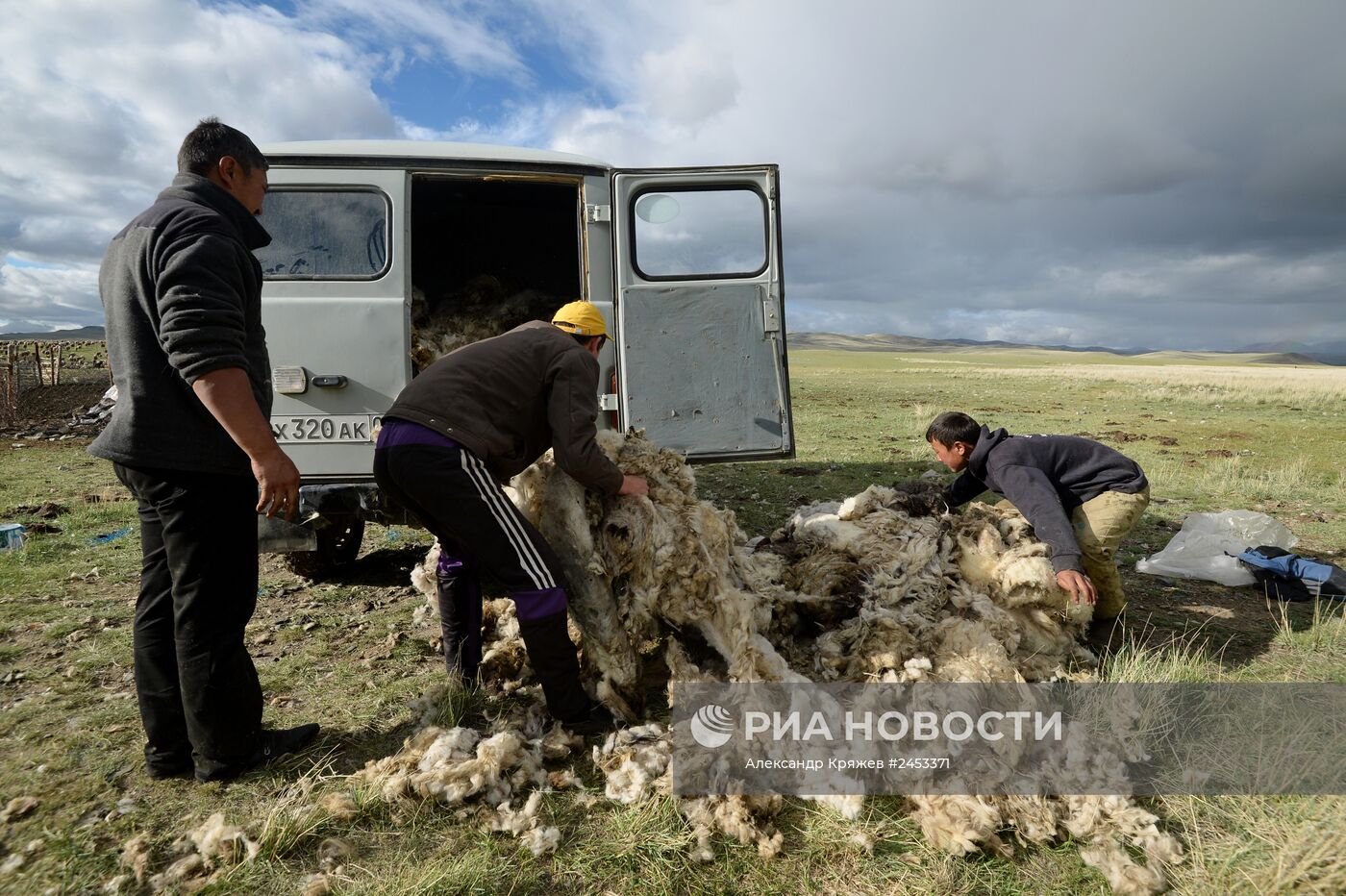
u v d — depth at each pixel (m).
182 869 2.30
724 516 3.88
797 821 2.59
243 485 2.69
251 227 2.77
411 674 3.78
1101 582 4.08
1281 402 21.98
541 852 2.41
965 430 4.11
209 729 2.69
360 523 5.58
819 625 3.66
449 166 4.57
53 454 12.53
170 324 2.34
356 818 2.55
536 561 2.99
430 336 6.11
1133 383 33.38
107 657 3.92
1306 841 2.34
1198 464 10.52
